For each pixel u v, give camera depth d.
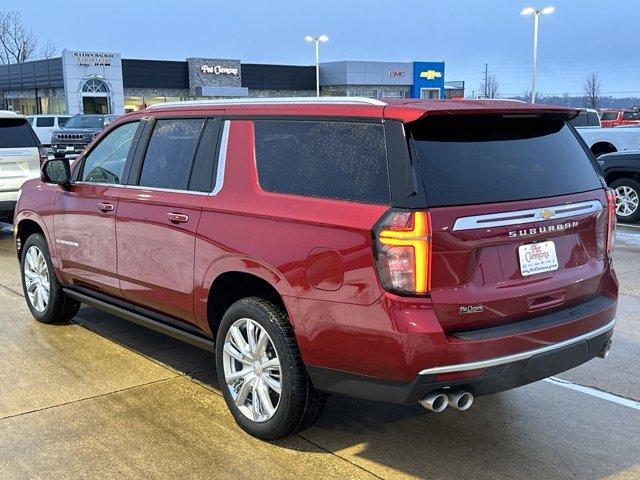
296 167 3.63
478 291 3.23
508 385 3.31
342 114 3.47
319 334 3.38
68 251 5.36
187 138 4.34
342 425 4.07
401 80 58.31
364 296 3.18
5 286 7.41
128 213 4.60
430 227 3.07
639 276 7.90
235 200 3.86
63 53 43.34
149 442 3.82
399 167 3.18
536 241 3.47
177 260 4.23
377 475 3.49
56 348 5.38
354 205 3.28
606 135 17.78
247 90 51.81
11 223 12.07
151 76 48.16
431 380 3.12
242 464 3.59
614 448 3.80
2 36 65.19
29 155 10.54
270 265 3.58
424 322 3.06
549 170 3.66
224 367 4.02
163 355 5.25
